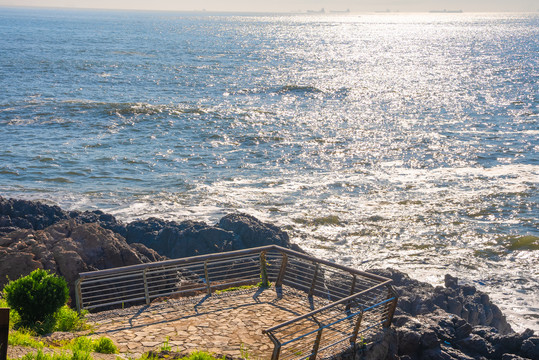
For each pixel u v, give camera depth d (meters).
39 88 94.81
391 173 50.00
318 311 10.80
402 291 23.56
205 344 11.72
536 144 60.97
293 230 36.50
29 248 20.61
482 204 42.03
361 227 37.28
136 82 110.25
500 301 27.88
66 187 44.41
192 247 29.80
